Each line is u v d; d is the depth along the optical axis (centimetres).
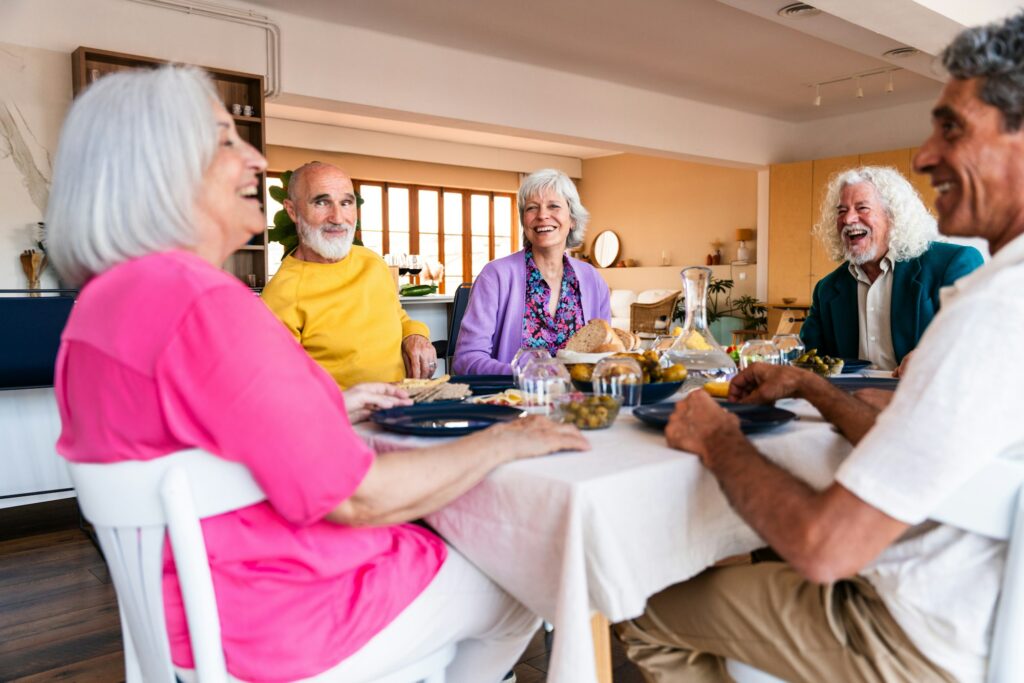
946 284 226
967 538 88
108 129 90
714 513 106
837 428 121
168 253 91
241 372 84
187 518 87
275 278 230
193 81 96
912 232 232
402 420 132
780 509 88
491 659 124
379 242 1095
